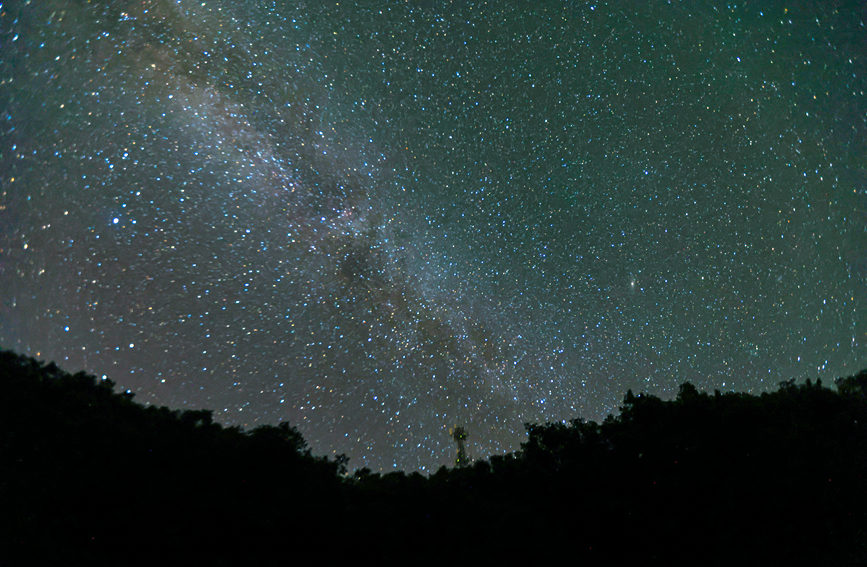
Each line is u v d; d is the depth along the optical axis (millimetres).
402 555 7000
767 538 7348
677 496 7480
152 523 6418
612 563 7367
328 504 7102
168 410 7637
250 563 6520
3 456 6387
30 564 6105
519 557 7129
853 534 7516
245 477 7082
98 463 6551
